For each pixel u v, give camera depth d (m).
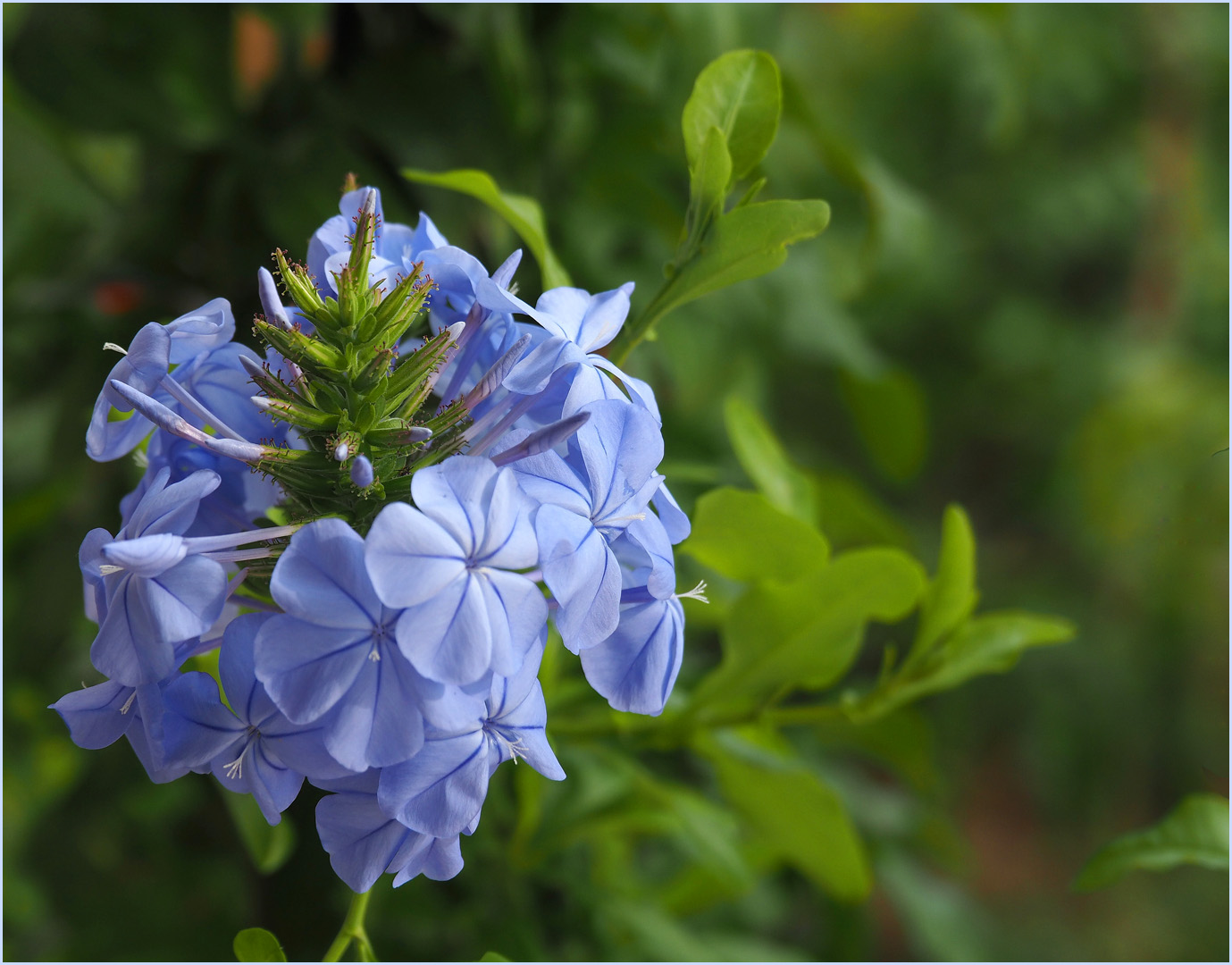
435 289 0.51
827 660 0.57
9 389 0.69
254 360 0.50
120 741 0.80
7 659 0.68
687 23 0.66
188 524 0.49
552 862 0.68
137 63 0.65
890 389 0.80
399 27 0.66
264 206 0.61
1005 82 0.95
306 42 0.67
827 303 0.82
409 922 0.64
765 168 0.83
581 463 0.50
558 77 0.70
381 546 0.48
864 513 0.69
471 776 0.49
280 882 0.61
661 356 0.72
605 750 0.59
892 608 0.57
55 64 0.63
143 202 0.68
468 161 0.64
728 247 0.54
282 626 0.48
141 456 0.53
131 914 0.82
